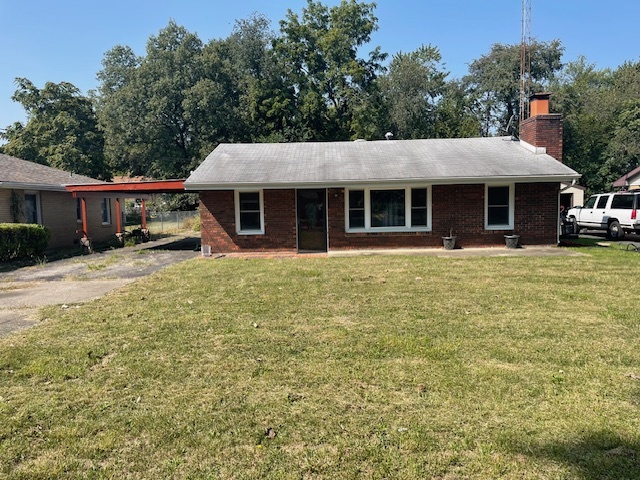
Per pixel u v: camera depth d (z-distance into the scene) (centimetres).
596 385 373
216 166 1402
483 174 1239
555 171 1250
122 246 1702
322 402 353
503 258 1095
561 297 678
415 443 294
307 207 1355
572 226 1694
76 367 429
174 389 380
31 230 1340
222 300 698
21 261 1270
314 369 416
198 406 350
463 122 3778
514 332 511
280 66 3644
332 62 3584
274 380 395
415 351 456
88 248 1534
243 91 3738
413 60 3731
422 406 343
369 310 620
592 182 3478
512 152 1468
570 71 5044
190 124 3575
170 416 334
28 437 309
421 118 3647
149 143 3559
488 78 3931
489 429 309
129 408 349
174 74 3491
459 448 288
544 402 345
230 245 1348
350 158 1465
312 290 759
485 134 4222
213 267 1046
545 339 488
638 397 352
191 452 290
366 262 1073
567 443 290
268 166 1396
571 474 260
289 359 443
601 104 3675
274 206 1337
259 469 272
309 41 3688
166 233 2414
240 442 301
